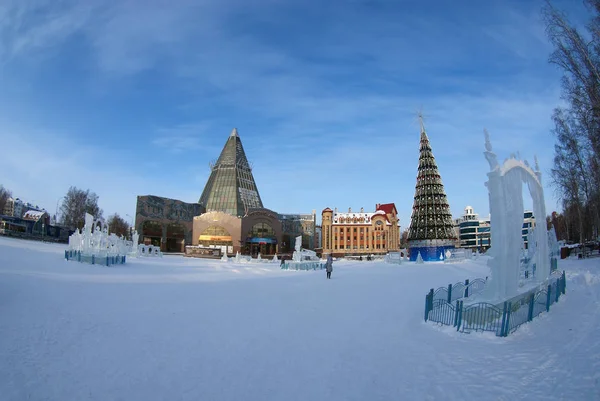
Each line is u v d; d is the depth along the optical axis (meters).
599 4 26.72
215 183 112.31
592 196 45.31
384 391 7.33
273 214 103.12
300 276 33.22
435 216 61.44
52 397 6.80
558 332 11.09
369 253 113.25
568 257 48.88
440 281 28.58
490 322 11.66
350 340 10.91
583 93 30.33
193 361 8.90
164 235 90.69
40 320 11.60
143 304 15.49
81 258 30.55
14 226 66.06
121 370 8.19
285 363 8.91
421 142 64.06
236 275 32.44
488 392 7.12
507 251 13.28
